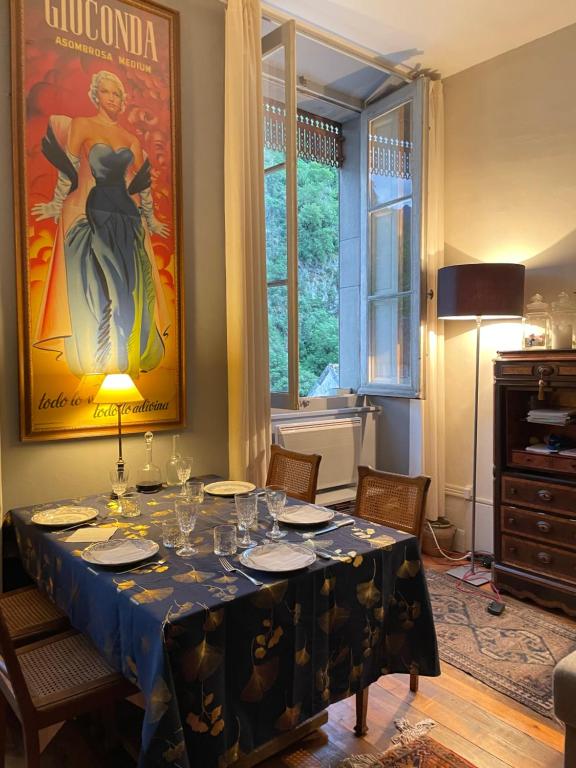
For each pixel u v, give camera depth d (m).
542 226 3.36
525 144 3.43
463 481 3.86
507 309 3.14
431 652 1.96
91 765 1.86
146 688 1.36
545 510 2.95
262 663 1.52
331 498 3.95
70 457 2.56
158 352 2.80
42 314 2.44
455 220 3.83
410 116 3.81
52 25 2.43
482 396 3.73
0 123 2.33
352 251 4.38
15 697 1.43
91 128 2.55
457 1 3.00
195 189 2.95
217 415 3.08
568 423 2.93
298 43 3.42
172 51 2.80
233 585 1.54
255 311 3.06
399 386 3.89
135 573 1.62
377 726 2.06
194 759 1.37
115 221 2.64
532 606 3.01
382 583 1.85
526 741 1.98
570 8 3.06
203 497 2.44
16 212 2.36
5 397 2.38
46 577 1.95
